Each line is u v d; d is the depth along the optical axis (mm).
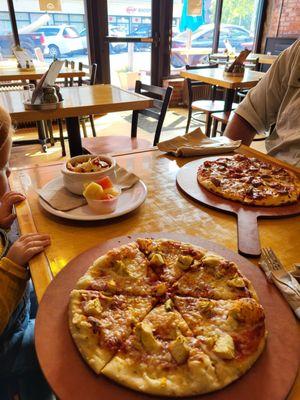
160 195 945
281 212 850
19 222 817
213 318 517
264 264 644
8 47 4172
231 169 1064
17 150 3439
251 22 5621
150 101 2180
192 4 5117
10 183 1021
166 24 5035
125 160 1175
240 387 425
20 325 936
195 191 947
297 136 1291
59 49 4492
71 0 4250
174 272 615
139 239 692
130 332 497
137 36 4910
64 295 571
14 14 3998
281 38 5207
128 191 932
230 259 663
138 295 569
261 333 488
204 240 725
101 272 603
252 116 1465
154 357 459
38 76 3090
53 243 736
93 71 3359
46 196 889
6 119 910
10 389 888
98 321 501
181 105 5641
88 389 425
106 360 457
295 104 1324
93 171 893
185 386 420
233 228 798
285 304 553
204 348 464
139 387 421
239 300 533
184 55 5496
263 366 450
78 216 803
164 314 527
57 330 505
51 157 3256
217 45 5594
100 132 4152
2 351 881
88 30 4512
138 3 4699
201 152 1200
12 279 695
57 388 425
